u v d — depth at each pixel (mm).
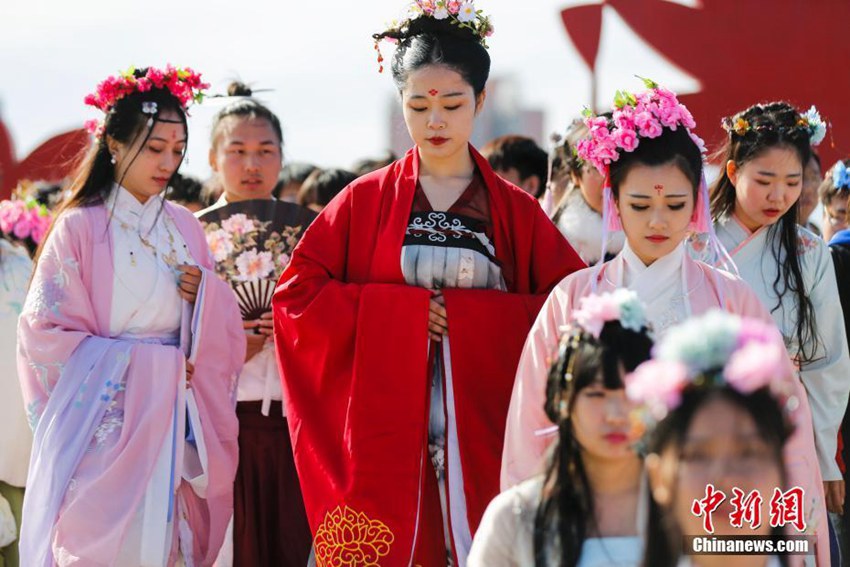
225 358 8992
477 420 8188
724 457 5008
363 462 8109
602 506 5426
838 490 8805
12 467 10359
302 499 9797
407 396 8164
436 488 8328
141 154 8719
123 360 8445
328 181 12258
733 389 4875
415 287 8273
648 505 5293
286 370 8523
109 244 8648
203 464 8664
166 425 8469
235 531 9742
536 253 8617
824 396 8648
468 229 8492
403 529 8062
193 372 8805
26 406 8602
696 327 4922
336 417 8305
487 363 8211
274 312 8609
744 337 4906
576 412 5375
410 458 8117
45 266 8586
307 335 8344
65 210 8781
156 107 8711
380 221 8555
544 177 11984
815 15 13047
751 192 8461
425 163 8625
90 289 8617
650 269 7539
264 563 9758
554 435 5848
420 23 8492
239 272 9938
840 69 13086
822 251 8773
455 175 8641
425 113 8406
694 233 8141
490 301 8266
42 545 8211
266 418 9789
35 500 8289
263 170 10508
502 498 5660
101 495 8219
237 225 9977
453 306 8211
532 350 7512
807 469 6863
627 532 5395
